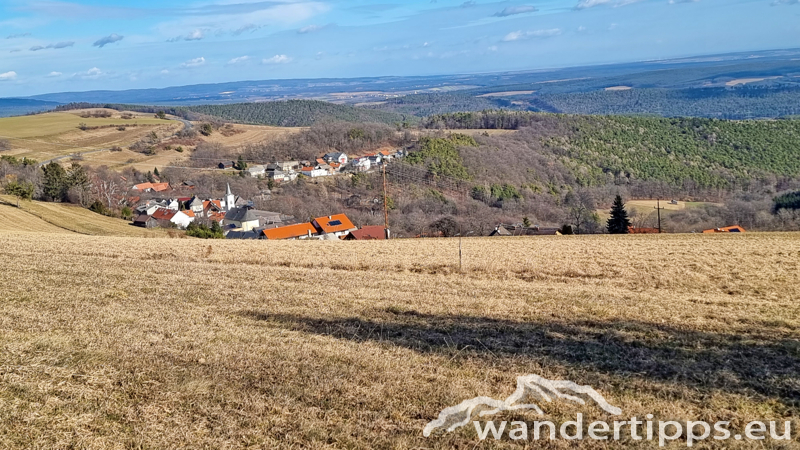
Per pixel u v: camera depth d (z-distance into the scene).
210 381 9.65
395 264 24.55
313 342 11.96
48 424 8.20
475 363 10.68
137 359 10.74
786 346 11.81
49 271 20.38
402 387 9.45
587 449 7.52
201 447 7.58
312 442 7.66
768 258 26.41
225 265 23.33
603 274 22.59
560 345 11.90
